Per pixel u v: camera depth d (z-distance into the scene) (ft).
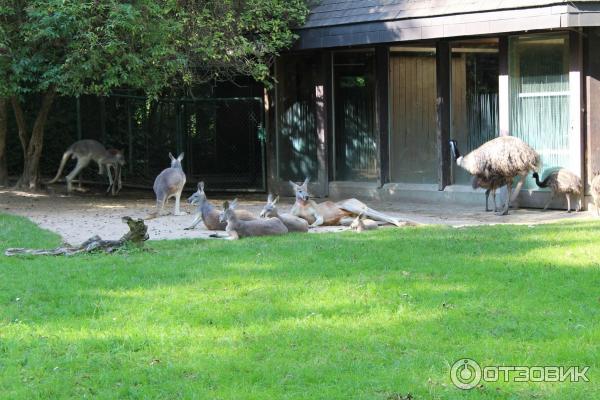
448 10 47.44
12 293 25.39
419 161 55.06
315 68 58.44
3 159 63.31
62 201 55.93
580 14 42.91
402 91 55.42
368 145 57.26
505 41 48.93
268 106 61.82
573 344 19.57
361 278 26.30
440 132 52.31
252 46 52.65
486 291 24.47
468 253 30.22
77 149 61.00
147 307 23.56
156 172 65.31
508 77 49.08
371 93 56.75
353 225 38.01
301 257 29.89
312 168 60.03
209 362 18.92
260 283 26.07
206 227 40.42
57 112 70.54
